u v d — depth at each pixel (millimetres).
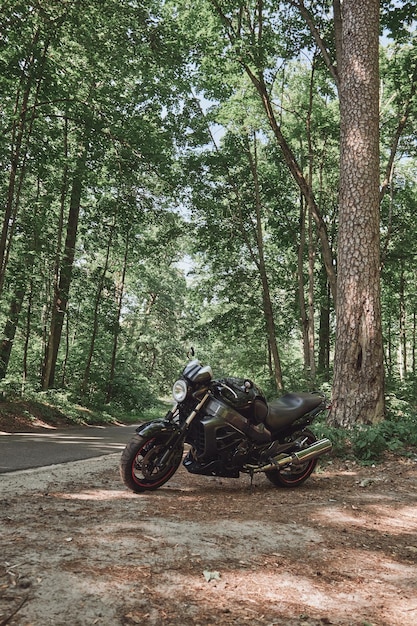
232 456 5266
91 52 14453
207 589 2664
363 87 9148
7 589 2438
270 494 5281
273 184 23422
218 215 23656
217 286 25906
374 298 8547
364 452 7234
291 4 14141
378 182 9031
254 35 14273
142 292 46812
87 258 23125
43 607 2293
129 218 19250
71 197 19891
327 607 2588
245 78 16562
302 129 21531
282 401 6160
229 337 26062
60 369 24953
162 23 14641
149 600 2469
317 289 25484
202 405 5285
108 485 5285
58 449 8531
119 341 28938
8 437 10266
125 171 16391
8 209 14078
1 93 14547
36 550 2996
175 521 3881
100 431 14844
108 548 3129
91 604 2367
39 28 13414
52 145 16844
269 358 26453
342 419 8281
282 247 24688
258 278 25031
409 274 27172
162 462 5094
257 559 3182
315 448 5770
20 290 17547
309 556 3334
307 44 15961
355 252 8688
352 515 4488
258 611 2469
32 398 16125
